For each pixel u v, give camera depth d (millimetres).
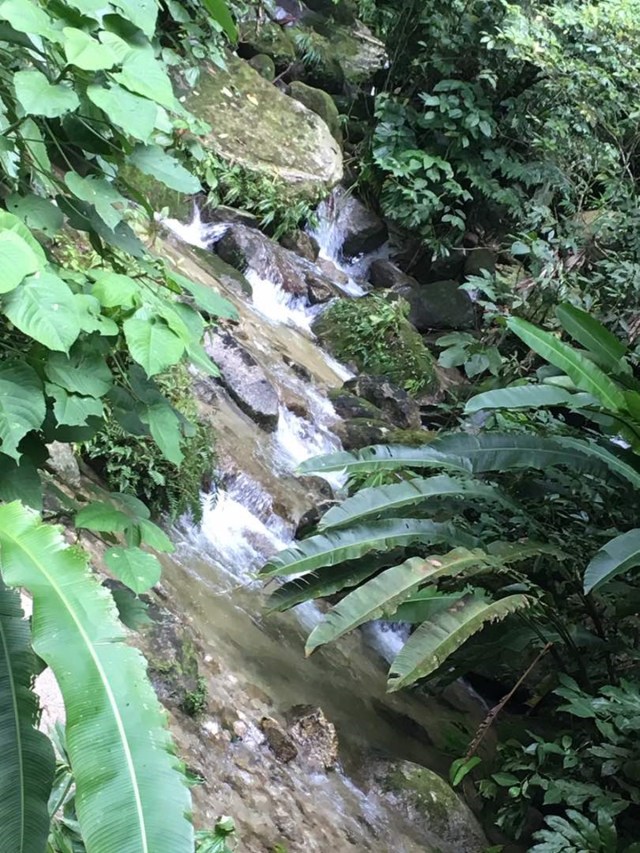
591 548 3469
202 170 6289
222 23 1851
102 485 3273
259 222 6883
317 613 3969
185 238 6246
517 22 7094
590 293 6832
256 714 2867
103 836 1071
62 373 1520
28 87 1425
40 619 1239
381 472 4781
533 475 3867
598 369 3244
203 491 3828
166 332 1553
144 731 1177
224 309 1852
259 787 2555
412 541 3123
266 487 4195
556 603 3408
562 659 3510
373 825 2791
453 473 3631
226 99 7137
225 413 4504
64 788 1598
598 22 7070
